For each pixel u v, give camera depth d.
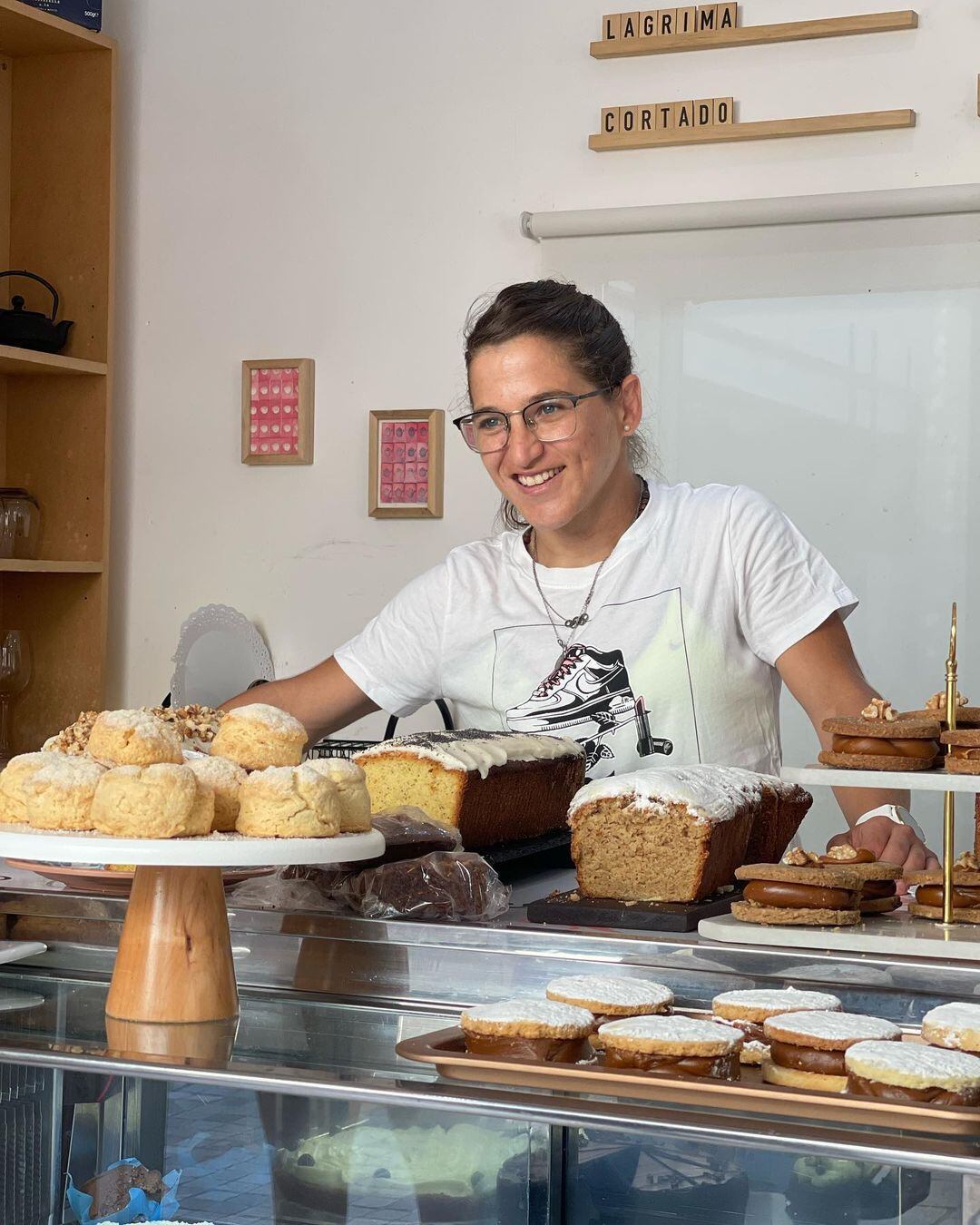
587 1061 0.92
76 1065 0.95
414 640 2.11
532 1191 0.93
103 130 3.71
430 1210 0.93
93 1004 1.10
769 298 3.25
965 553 3.14
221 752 1.14
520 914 1.27
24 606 3.79
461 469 3.49
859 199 3.12
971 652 3.14
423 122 3.52
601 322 1.84
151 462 3.80
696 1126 0.79
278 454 3.63
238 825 1.06
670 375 3.34
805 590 1.93
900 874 1.19
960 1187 0.77
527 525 2.14
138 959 1.05
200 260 3.75
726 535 1.94
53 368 3.59
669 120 3.26
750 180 3.24
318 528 3.63
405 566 3.54
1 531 3.46
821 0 3.17
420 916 1.20
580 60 3.38
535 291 1.82
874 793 1.76
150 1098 0.97
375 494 3.53
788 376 3.25
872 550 3.21
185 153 3.76
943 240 3.11
